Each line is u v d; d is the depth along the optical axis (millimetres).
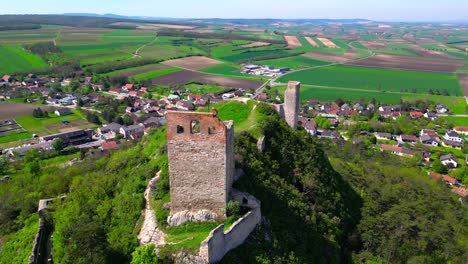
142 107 196000
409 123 170500
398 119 180250
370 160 114875
